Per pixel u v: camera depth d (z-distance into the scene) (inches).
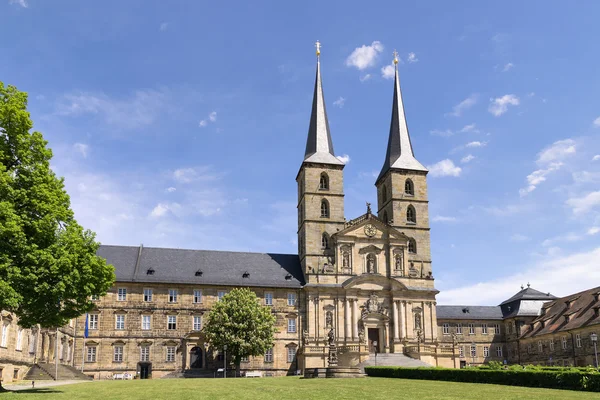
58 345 3307.1
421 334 4030.5
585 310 4037.9
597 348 3730.3
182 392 1704.0
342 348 3690.9
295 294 4055.1
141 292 3836.1
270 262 4271.7
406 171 4456.2
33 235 1732.3
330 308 3991.1
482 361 5012.3
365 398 1457.9
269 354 3895.2
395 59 4889.3
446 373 2379.4
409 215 4404.5
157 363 3740.2
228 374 3722.9
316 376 2812.5
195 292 3917.3
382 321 4015.8
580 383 1691.7
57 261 1692.9
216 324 3506.4
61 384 2359.7
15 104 1752.0
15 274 1610.5
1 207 1619.1
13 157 1774.1
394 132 4645.7
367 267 4128.9
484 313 5187.0
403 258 4175.7
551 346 4343.0
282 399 1440.7
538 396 1461.6
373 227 4192.9
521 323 4906.5
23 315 1771.7
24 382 2581.2
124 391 1766.7
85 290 1802.4
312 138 4493.1
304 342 3831.2
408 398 1450.5
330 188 4288.9
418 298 4106.8
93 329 3715.6
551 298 5019.7
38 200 1748.3
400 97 4771.2
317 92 4638.3
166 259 4057.6
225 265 4141.2
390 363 3612.2
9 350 2571.4
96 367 3659.0
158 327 3801.7
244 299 3582.7
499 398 1421.0
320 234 4180.6
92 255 1875.0
